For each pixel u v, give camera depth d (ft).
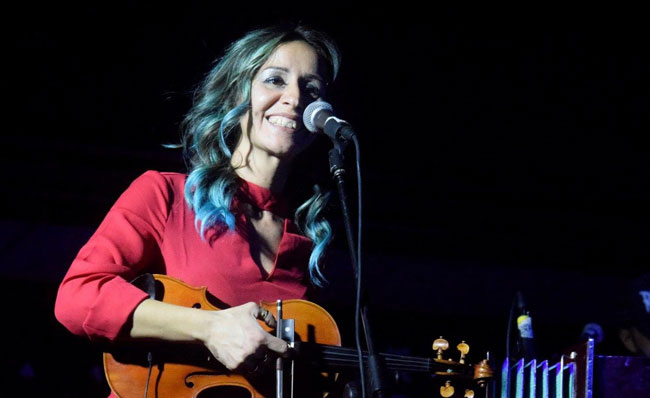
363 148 28.94
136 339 11.68
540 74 28.50
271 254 13.57
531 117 29.22
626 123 29.30
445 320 31.14
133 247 12.53
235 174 13.79
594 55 28.17
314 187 14.94
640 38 27.76
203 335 11.49
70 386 27.22
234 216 13.24
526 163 30.04
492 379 13.15
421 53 27.94
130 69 26.94
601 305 31.37
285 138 13.60
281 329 12.16
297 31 14.51
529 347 15.11
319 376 12.53
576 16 27.45
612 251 31.86
